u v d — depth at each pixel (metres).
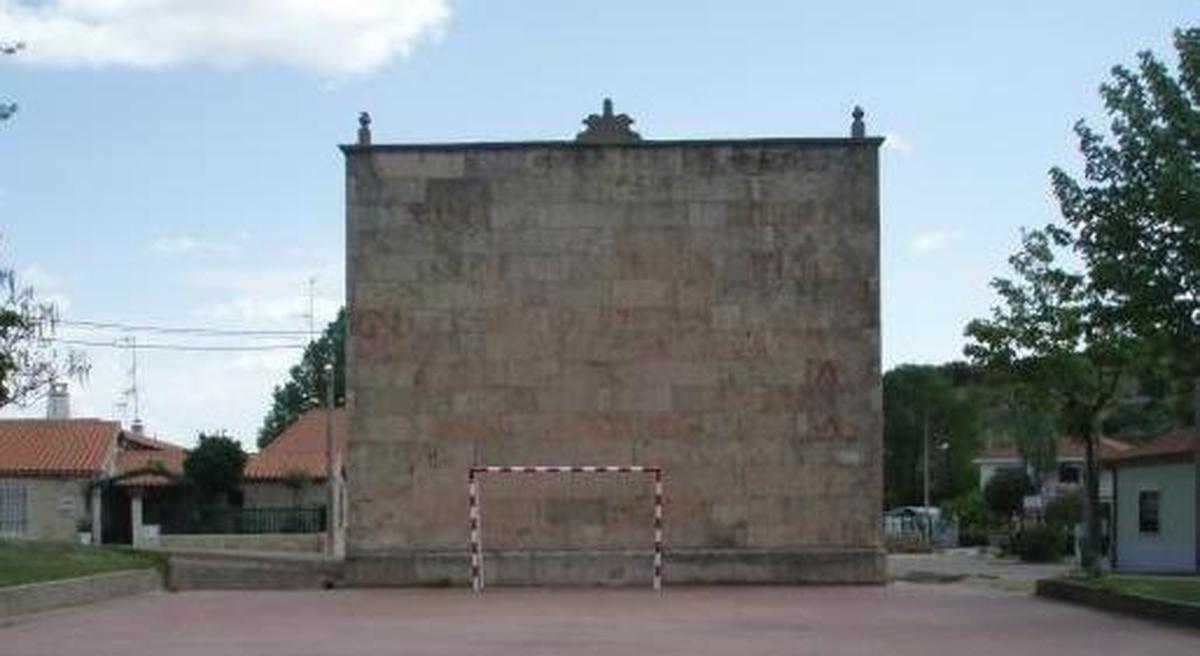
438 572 28.52
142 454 69.56
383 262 29.00
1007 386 35.06
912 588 28.31
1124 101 22.31
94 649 17.11
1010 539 62.06
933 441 105.06
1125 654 16.41
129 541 61.59
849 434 28.67
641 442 28.66
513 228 29.00
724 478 28.62
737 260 28.89
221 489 64.19
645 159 29.02
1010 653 16.50
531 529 28.56
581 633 18.94
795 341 28.81
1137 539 47.81
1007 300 33.56
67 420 64.75
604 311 28.86
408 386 28.86
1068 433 34.62
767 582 28.45
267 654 16.48
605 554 28.45
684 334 28.83
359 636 18.64
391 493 28.73
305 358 98.44
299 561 32.47
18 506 60.19
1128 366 31.08
